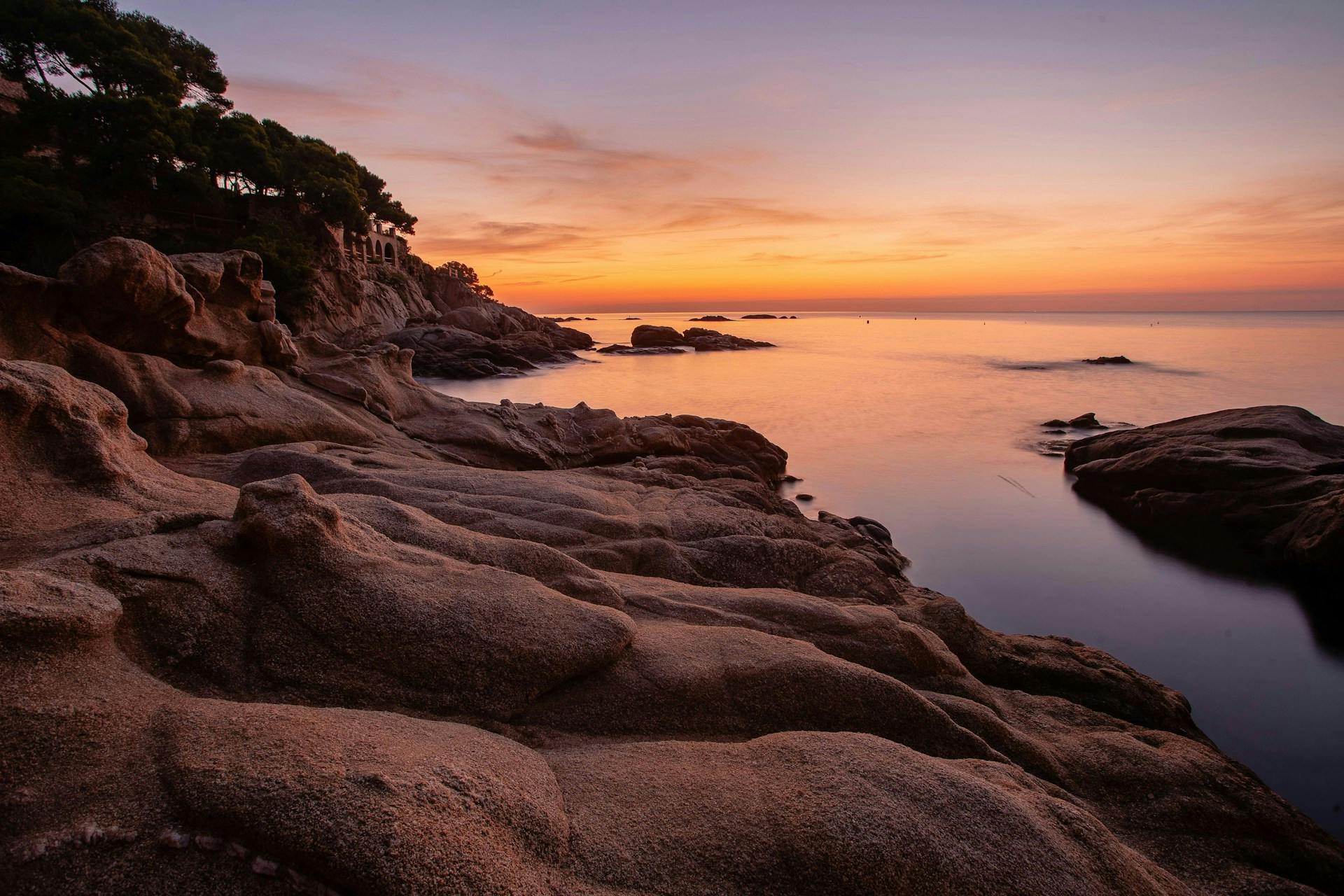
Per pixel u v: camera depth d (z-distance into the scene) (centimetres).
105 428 834
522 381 6794
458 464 1950
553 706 590
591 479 1612
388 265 10831
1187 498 2272
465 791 405
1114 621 1698
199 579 567
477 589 651
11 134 5597
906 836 439
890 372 7394
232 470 1294
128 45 6059
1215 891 630
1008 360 8700
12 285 1317
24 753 373
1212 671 1470
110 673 453
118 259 1397
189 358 1630
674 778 494
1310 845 690
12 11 5512
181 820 355
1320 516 1859
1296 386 5847
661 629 741
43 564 520
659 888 403
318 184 7462
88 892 328
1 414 711
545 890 380
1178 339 12600
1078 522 2436
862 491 2803
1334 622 1680
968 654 1051
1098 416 4509
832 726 643
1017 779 611
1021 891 427
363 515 840
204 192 6250
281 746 401
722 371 7694
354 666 555
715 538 1178
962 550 2172
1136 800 720
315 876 343
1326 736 1235
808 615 879
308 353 2108
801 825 443
